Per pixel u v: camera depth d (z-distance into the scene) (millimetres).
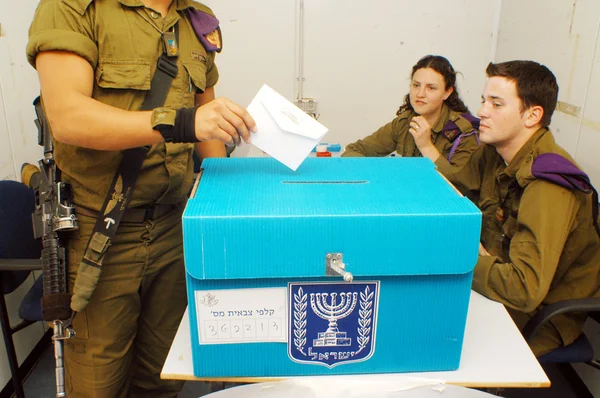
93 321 1096
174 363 836
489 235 1363
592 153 1634
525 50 2254
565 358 1290
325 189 806
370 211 707
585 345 1310
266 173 891
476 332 936
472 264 732
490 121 1261
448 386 771
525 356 871
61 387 1029
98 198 1026
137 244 1098
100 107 875
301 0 2557
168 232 1155
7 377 1774
